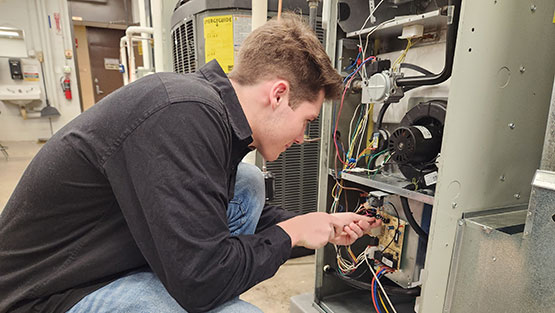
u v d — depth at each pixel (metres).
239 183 0.82
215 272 0.51
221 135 0.54
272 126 0.61
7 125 4.32
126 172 0.50
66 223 0.56
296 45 0.58
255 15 1.25
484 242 0.75
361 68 1.08
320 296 1.18
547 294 0.64
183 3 1.57
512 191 0.86
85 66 5.16
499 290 0.73
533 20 0.79
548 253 0.64
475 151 0.77
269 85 0.58
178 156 0.48
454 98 0.71
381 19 1.10
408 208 0.93
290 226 0.69
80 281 0.57
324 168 1.12
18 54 4.06
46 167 0.53
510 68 0.78
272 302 1.23
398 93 0.98
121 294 0.57
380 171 1.09
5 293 0.59
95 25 4.84
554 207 0.62
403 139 0.89
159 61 2.10
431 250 0.77
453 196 0.77
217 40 1.34
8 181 2.64
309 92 0.61
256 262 0.58
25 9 4.12
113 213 0.57
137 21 4.66
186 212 0.48
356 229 0.90
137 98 0.51
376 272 1.08
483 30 0.71
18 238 0.57
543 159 0.66
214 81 0.60
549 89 0.86
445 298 0.83
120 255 0.57
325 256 1.19
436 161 0.89
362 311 1.14
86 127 0.53
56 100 4.44
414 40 1.03
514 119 0.81
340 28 1.11
